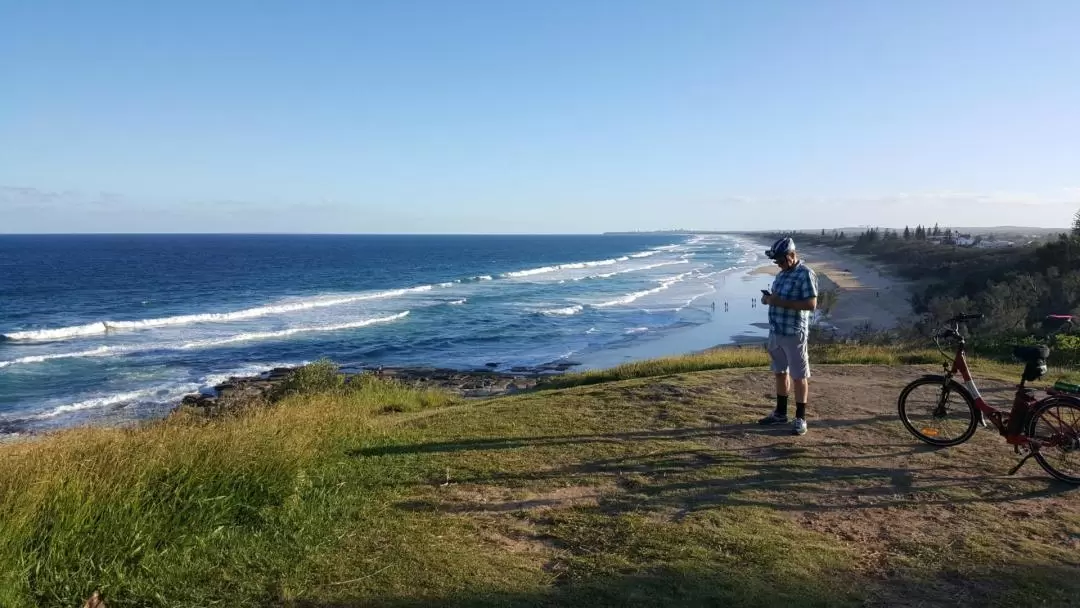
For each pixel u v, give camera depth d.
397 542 3.72
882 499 4.40
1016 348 4.92
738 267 88.94
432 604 3.04
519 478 4.88
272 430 5.27
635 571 3.37
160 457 4.26
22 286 58.09
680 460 5.23
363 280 69.00
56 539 3.29
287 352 28.55
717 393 7.80
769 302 6.01
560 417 6.84
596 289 57.84
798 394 5.94
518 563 3.48
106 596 3.09
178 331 33.62
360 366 25.89
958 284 41.53
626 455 5.41
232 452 4.50
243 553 3.51
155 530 3.55
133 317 38.94
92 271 76.56
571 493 4.57
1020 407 4.90
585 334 33.78
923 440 5.66
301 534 3.76
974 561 3.48
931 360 10.72
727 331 34.47
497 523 4.05
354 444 5.81
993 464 5.09
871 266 82.38
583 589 3.19
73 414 18.12
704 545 3.67
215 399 19.23
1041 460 4.77
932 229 141.00
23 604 2.92
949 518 4.08
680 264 97.75
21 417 17.81
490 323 37.41
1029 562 3.46
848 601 3.08
